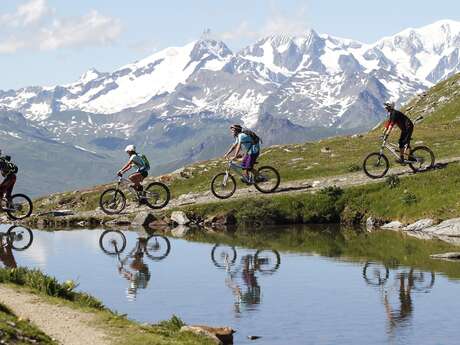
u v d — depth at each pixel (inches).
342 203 2078.0
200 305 1085.1
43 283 892.0
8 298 827.4
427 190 1973.4
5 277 908.6
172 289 1200.8
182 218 2101.4
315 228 1974.7
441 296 1122.7
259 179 1951.3
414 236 1787.6
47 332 721.6
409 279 1257.4
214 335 844.0
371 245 1656.0
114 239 1817.2
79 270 1378.0
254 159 1926.7
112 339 718.5
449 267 1364.4
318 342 885.8
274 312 1038.4
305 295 1147.3
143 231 1987.0
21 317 733.9
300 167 2491.4
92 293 1169.4
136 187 2006.6
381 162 2079.2
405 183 2047.2
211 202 2148.1
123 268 1401.3
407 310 1040.8
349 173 2311.8
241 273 1342.3
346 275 1304.1
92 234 1926.7
